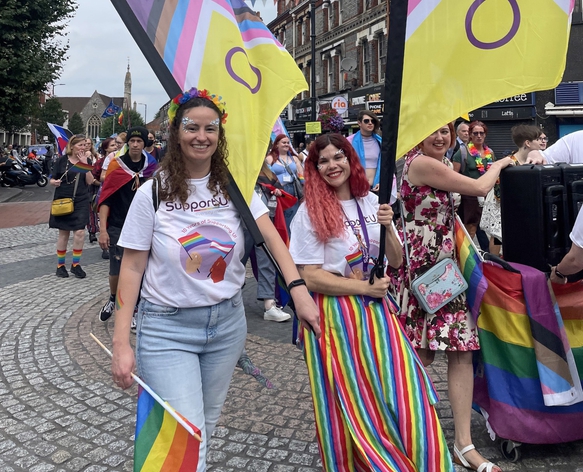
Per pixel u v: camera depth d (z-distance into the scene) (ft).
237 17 8.39
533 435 8.76
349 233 7.85
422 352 9.46
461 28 7.45
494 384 8.87
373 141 20.48
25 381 12.80
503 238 9.64
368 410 7.23
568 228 8.96
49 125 35.01
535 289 8.59
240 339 7.09
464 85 7.50
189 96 6.49
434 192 8.80
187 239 6.45
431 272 8.61
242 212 6.76
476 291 8.69
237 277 6.91
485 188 8.53
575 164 9.22
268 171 17.31
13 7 64.90
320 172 7.94
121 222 16.25
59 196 23.72
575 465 8.79
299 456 9.30
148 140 15.90
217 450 9.53
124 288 6.44
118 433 10.24
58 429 10.43
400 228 9.11
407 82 7.48
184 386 6.38
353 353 7.43
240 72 7.99
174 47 7.57
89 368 13.55
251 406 11.27
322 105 68.64
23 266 26.89
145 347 6.51
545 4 7.32
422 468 6.91
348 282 7.55
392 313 7.84
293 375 12.87
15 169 83.41
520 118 52.03
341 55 90.22
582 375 9.01
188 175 6.52
